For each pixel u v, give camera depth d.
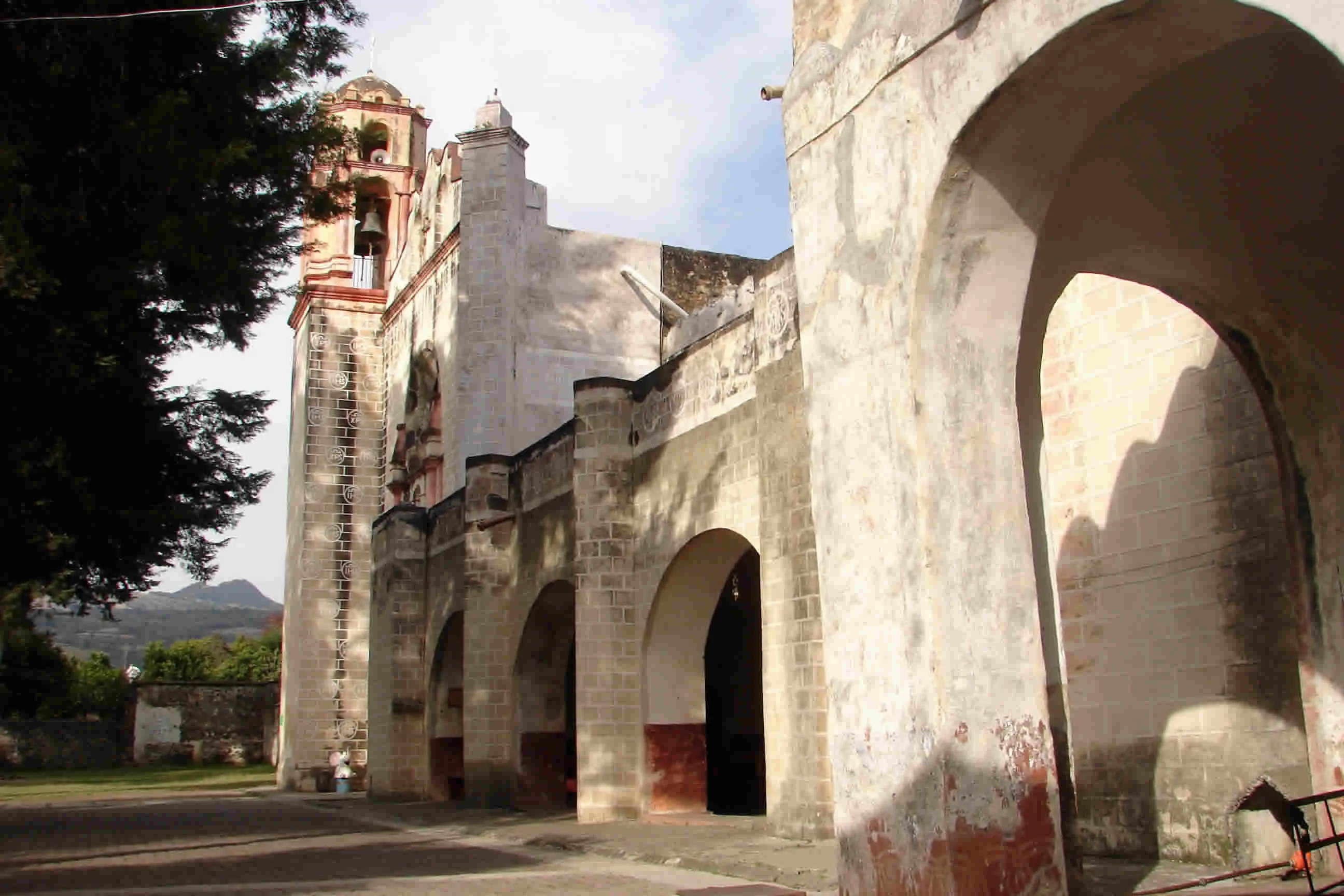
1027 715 6.86
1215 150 7.50
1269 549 9.26
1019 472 7.13
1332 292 8.20
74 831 17.75
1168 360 10.23
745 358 14.92
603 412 17.67
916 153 7.16
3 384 11.80
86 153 11.98
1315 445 8.42
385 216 37.25
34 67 11.72
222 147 13.21
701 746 16.80
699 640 17.03
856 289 7.62
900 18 7.37
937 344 7.12
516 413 27.59
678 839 13.49
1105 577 10.70
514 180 28.61
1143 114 7.09
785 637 13.45
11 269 10.82
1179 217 7.95
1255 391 8.85
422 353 31.52
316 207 15.22
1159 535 10.20
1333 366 8.29
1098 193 7.62
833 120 7.98
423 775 25.67
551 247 28.83
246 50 13.49
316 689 32.97
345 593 33.91
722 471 15.32
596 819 16.48
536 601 20.31
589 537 17.34
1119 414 10.67
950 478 6.98
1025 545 7.06
